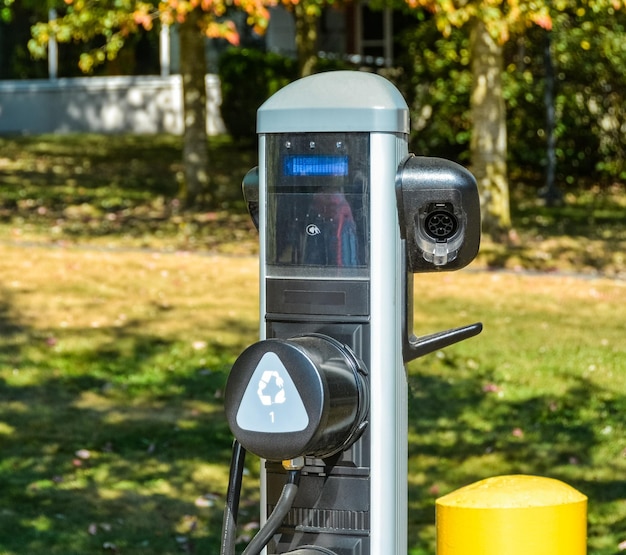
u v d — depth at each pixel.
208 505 5.68
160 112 24.58
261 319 2.47
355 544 2.44
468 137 18.89
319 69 20.62
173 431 6.89
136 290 10.23
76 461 6.28
